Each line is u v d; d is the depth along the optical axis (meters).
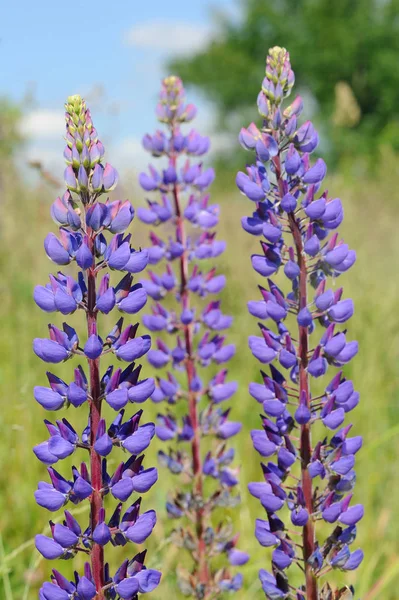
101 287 0.56
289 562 0.61
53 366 1.17
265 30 9.53
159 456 0.81
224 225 1.72
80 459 0.97
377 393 1.19
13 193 1.72
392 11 8.63
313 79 8.87
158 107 0.85
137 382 0.57
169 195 0.85
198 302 1.42
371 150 7.07
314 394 1.15
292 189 0.63
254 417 1.16
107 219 0.56
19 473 0.96
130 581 0.56
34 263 1.53
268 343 0.62
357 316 1.34
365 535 0.93
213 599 0.78
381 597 0.86
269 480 0.62
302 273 0.62
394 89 8.22
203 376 1.25
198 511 0.80
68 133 0.55
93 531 0.56
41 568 0.86
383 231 1.74
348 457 0.61
